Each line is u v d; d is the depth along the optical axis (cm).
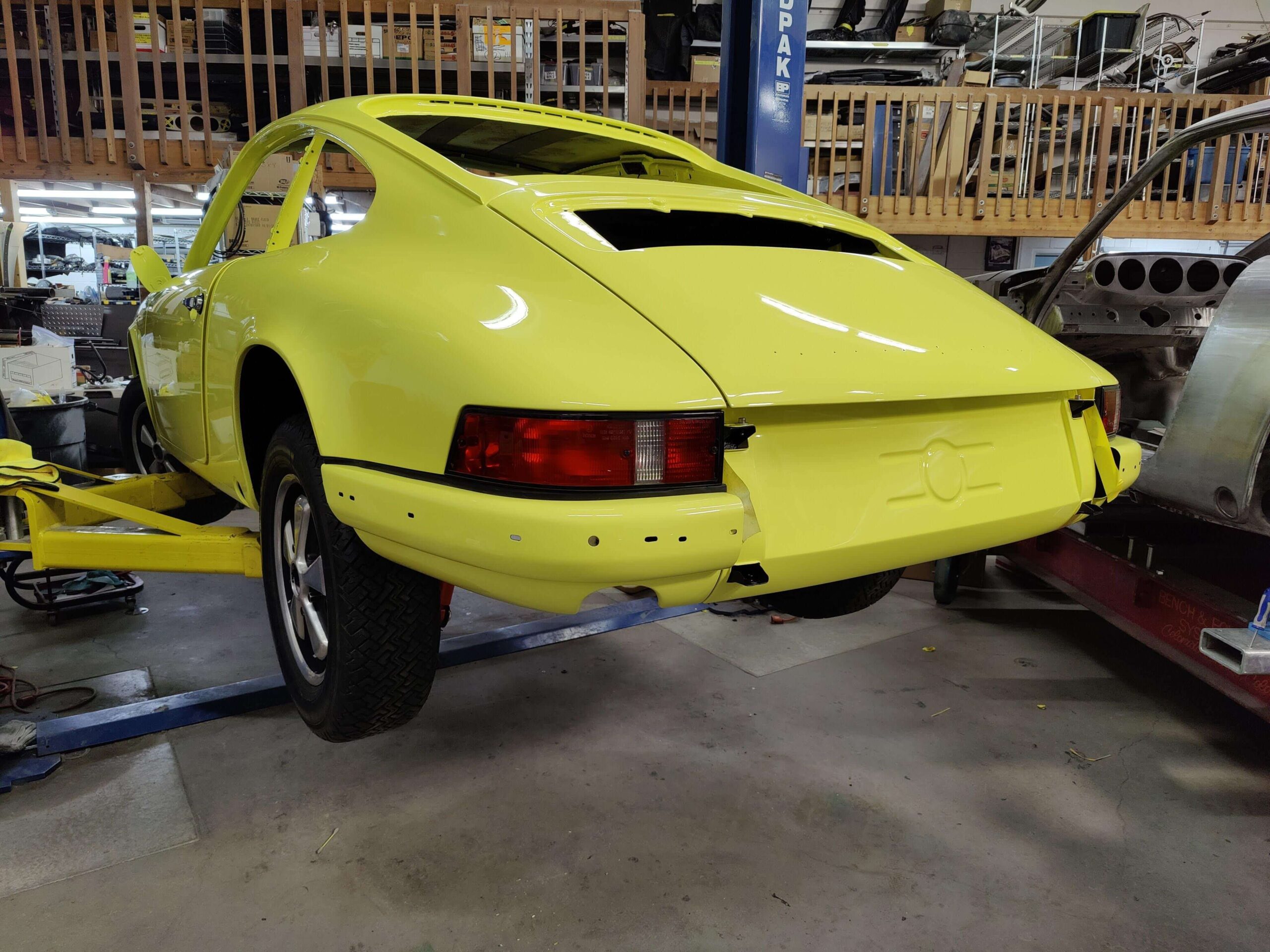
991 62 879
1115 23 801
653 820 153
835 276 143
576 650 237
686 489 104
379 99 178
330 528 135
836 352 120
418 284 126
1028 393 135
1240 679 171
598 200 142
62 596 260
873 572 127
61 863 137
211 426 189
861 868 140
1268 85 812
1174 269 268
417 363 113
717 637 249
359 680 138
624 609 249
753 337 116
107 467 496
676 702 203
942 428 132
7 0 520
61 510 207
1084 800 163
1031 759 179
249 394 171
